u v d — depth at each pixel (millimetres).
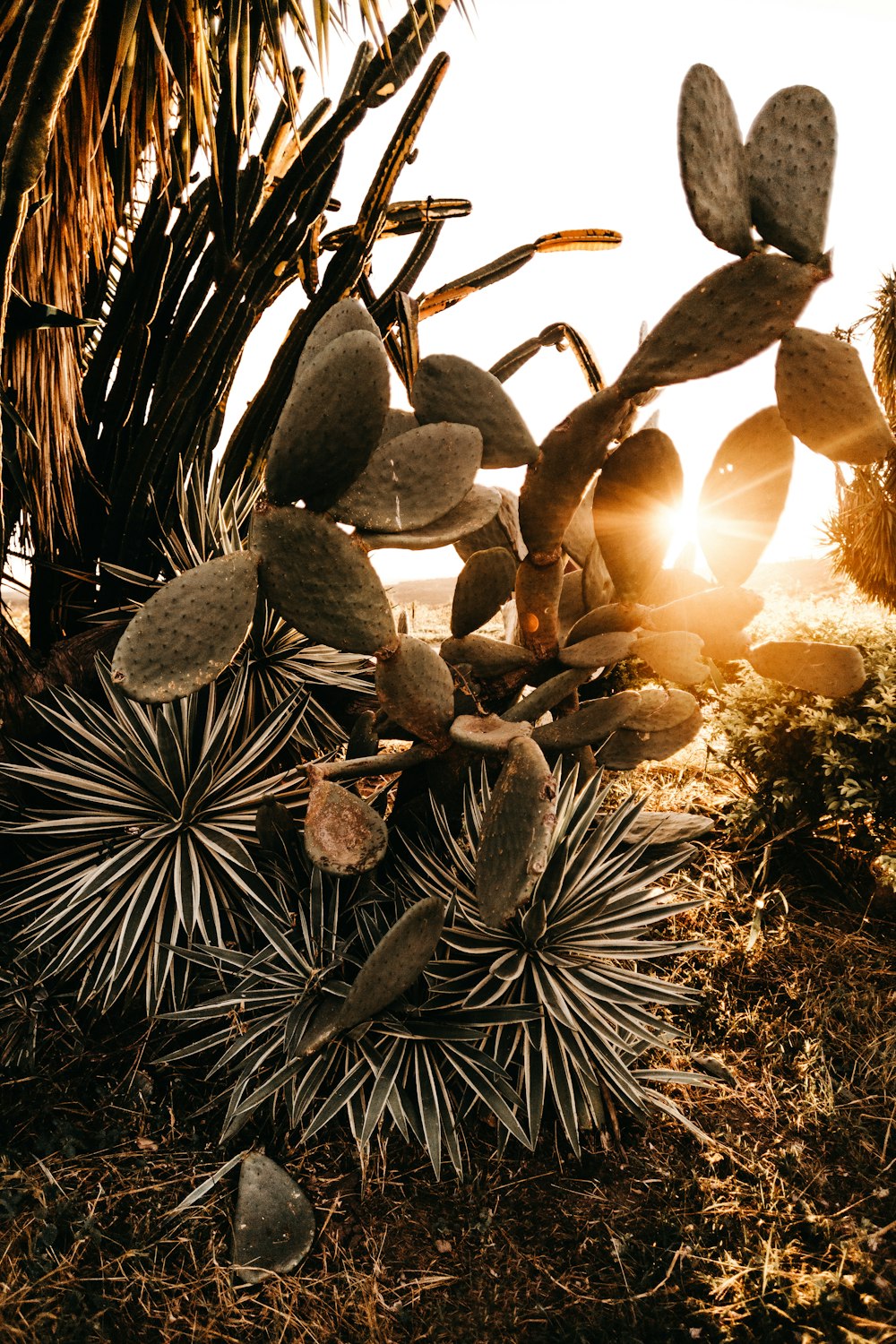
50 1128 2145
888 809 2965
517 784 1866
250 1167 2012
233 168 2842
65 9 2070
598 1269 1909
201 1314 1771
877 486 4668
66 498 3072
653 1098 2211
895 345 4723
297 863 2551
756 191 1857
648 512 2215
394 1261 1915
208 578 1827
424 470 2014
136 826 2689
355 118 2869
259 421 3539
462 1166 2141
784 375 1902
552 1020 2238
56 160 2582
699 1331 1766
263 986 2361
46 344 2752
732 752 3314
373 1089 2078
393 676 2109
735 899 3045
